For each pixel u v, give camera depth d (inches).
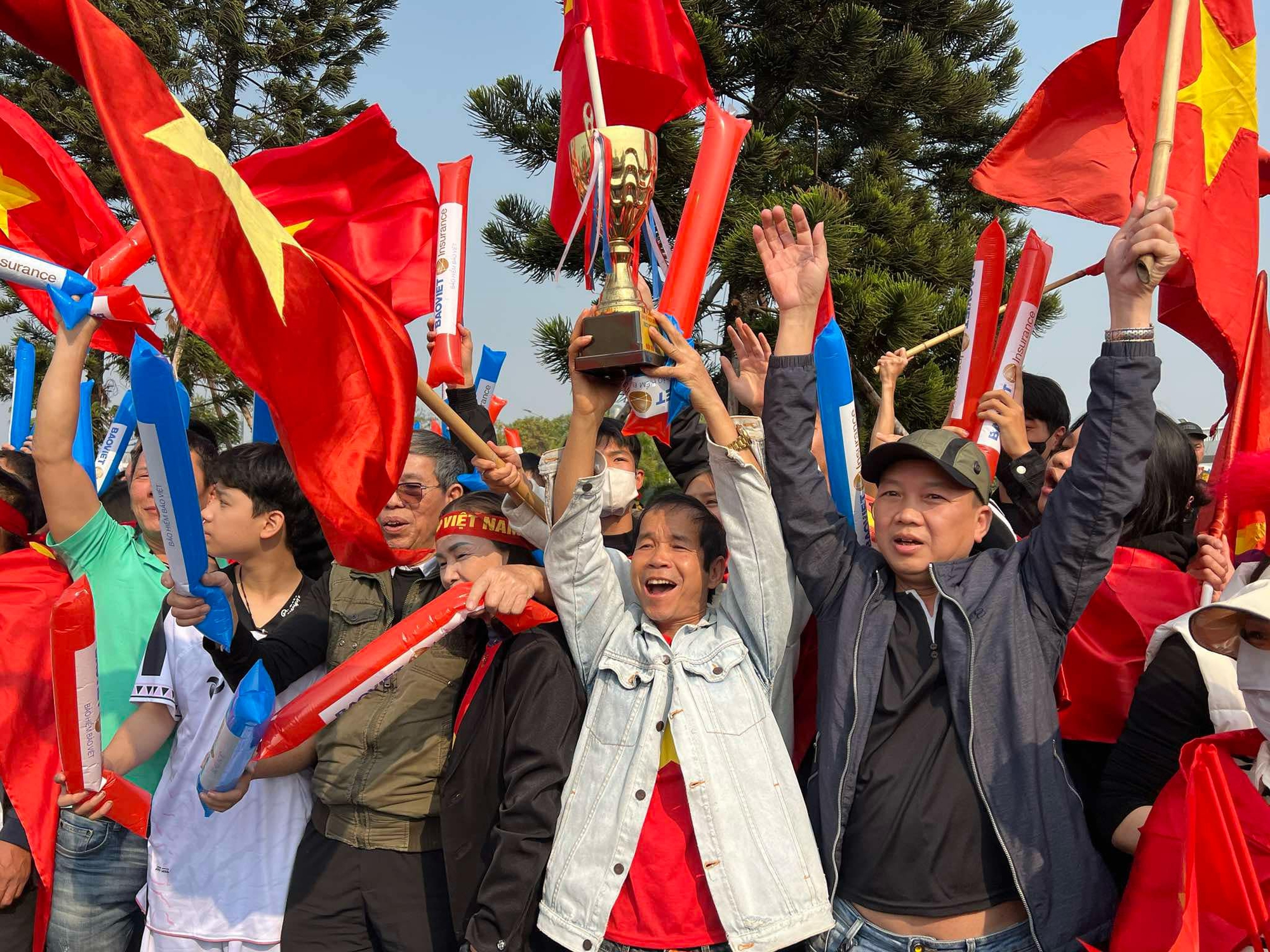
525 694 92.7
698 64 106.0
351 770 97.9
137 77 73.2
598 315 87.9
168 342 541.0
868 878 82.6
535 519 102.1
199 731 103.7
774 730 90.1
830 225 416.8
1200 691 82.3
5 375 631.2
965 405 107.0
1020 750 80.6
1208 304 98.3
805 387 91.4
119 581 111.7
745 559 91.0
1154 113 95.6
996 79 552.7
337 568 108.6
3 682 109.4
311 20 692.1
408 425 88.4
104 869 111.7
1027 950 80.1
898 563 87.6
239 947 100.9
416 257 109.2
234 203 77.4
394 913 96.2
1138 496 80.7
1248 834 75.3
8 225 97.7
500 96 476.1
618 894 85.1
